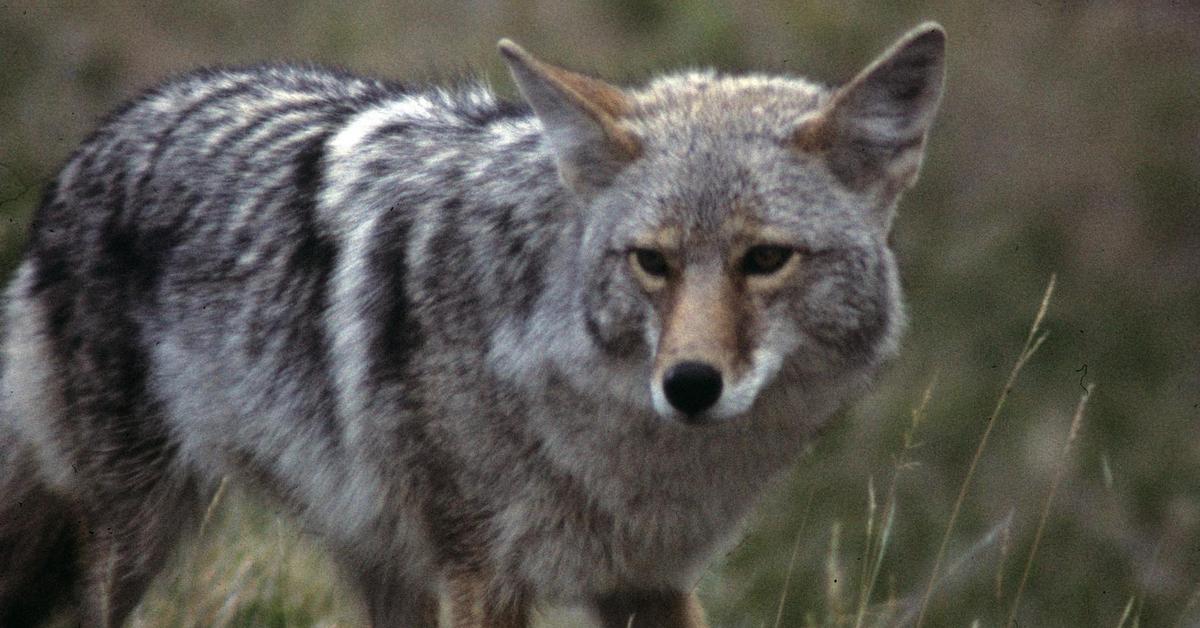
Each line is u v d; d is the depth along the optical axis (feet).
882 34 71.20
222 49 67.10
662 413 25.00
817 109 27.58
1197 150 71.15
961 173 69.77
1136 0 77.36
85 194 33.96
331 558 33.71
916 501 53.72
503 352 27.84
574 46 69.00
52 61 63.05
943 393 58.23
